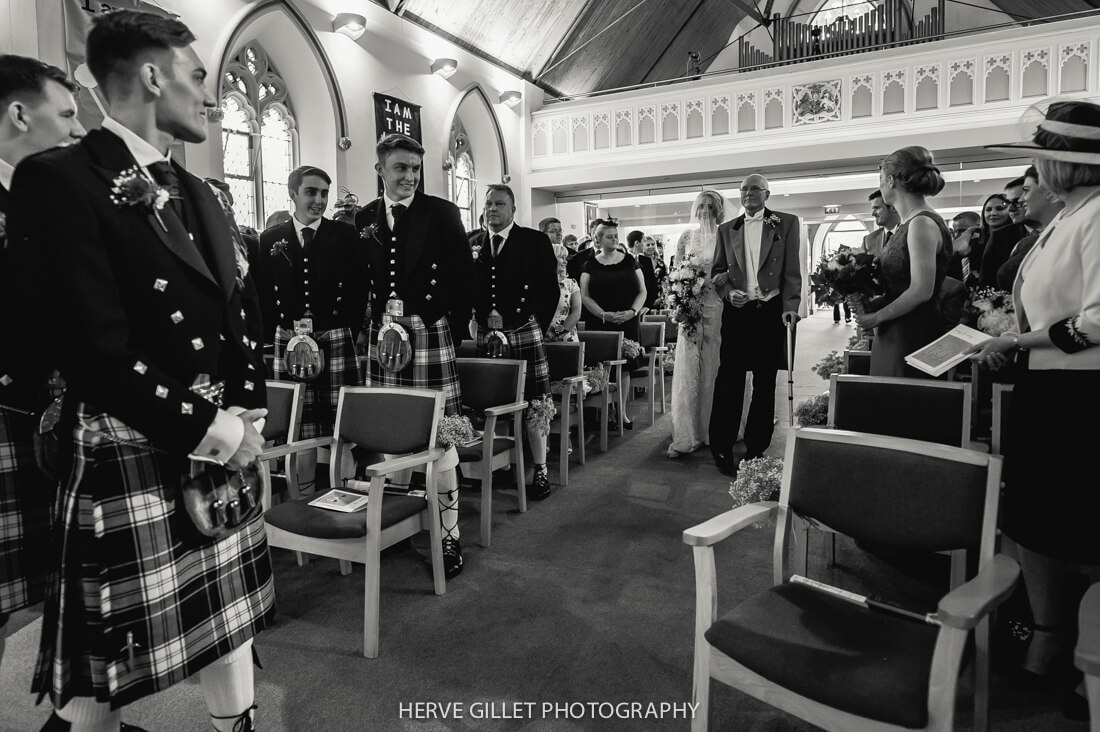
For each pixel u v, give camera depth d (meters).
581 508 3.70
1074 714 1.82
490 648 2.30
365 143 8.55
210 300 1.32
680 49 13.83
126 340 1.18
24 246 1.15
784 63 10.48
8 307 1.41
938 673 1.28
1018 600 2.17
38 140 1.68
